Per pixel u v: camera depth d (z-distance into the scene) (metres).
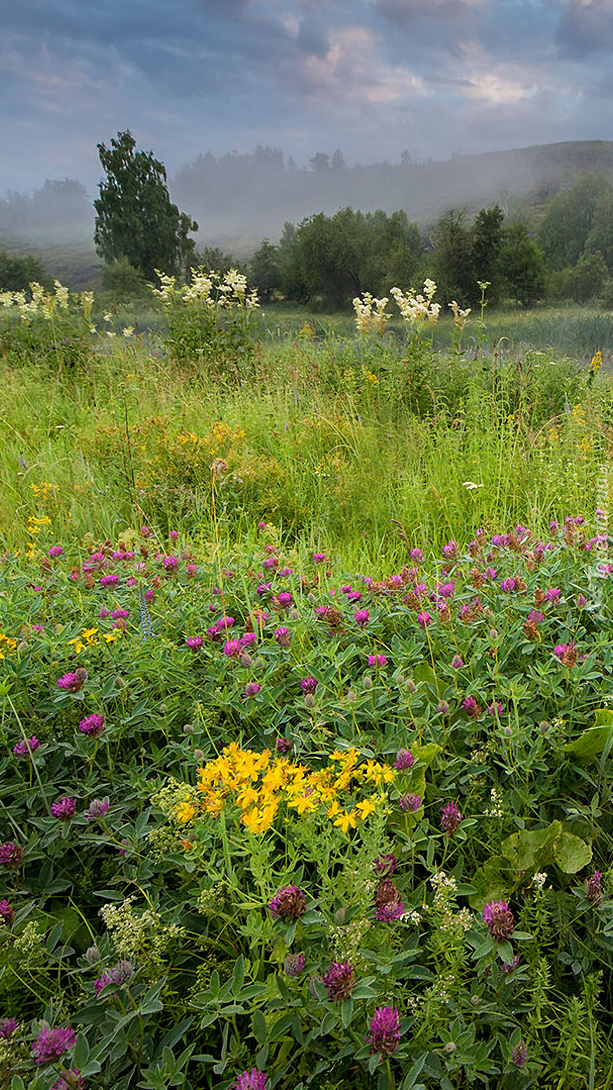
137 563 2.91
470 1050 1.36
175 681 2.19
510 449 5.07
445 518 4.38
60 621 2.58
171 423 5.84
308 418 5.81
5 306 9.76
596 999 1.54
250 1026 1.45
